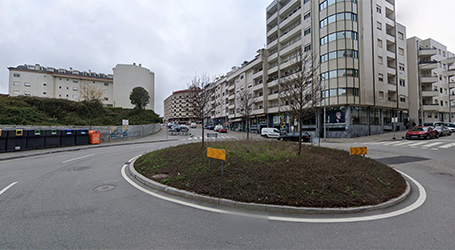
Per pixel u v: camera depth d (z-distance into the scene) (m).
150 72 63.34
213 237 3.01
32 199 4.55
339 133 26.17
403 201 4.60
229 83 53.44
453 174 7.13
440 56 43.12
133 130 24.78
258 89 40.16
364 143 18.91
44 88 50.03
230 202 4.19
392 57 30.30
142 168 7.05
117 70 55.66
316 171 5.50
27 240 2.90
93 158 10.35
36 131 13.59
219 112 60.62
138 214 3.78
